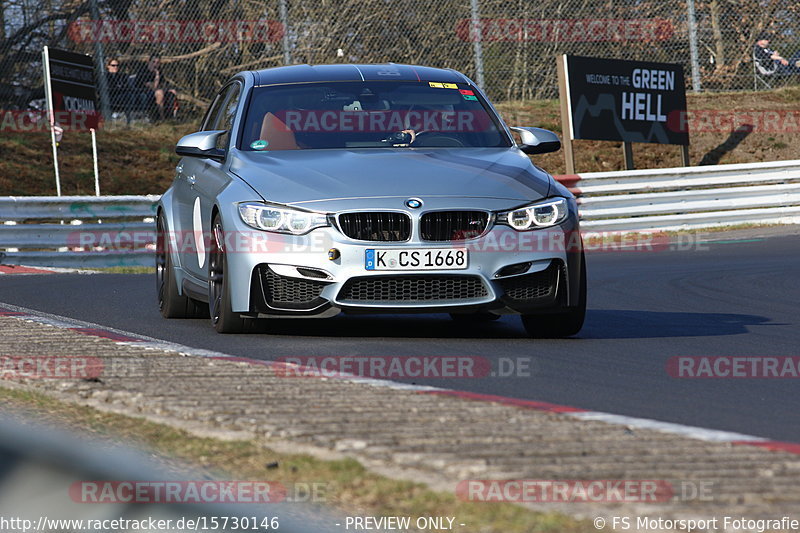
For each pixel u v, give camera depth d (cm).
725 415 1332
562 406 1291
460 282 1897
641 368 1702
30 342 1781
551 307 1953
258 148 2134
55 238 4253
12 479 509
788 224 5612
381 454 1002
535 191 1989
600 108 6044
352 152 2091
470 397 1327
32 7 6288
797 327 2283
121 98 6450
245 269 1909
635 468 962
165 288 2373
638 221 5322
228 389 1359
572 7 6712
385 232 1883
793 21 7106
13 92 6291
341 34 6412
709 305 2742
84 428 1113
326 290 1869
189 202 2262
